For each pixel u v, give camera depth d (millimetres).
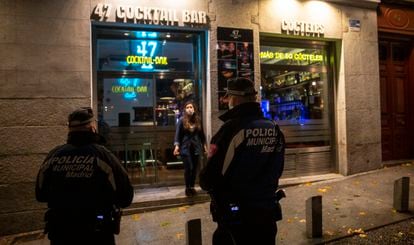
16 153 5492
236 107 2523
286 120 7918
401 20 9133
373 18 8523
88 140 2512
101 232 2383
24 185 5512
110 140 6641
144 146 6859
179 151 6477
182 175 7082
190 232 3656
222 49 6910
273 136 2525
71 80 5816
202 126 7051
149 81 6883
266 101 7742
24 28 5609
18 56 5562
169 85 7000
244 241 2396
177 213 5891
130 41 6734
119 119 6699
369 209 5684
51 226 2383
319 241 4496
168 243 4668
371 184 7184
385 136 9148
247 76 7074
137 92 6812
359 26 8320
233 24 7012
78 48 5879
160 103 6953
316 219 4629
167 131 6996
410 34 9281
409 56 9539
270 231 2438
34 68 5633
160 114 6957
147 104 6871
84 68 5895
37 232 5500
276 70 7863
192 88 7141
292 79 8016
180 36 7016
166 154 6992
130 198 2562
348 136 8086
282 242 4488
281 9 7469
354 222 5129
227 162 2373
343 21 8125
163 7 6496
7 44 5516
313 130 8180
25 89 5574
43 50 5691
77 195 2381
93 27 6383
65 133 5738
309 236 4633
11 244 5027
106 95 6602
